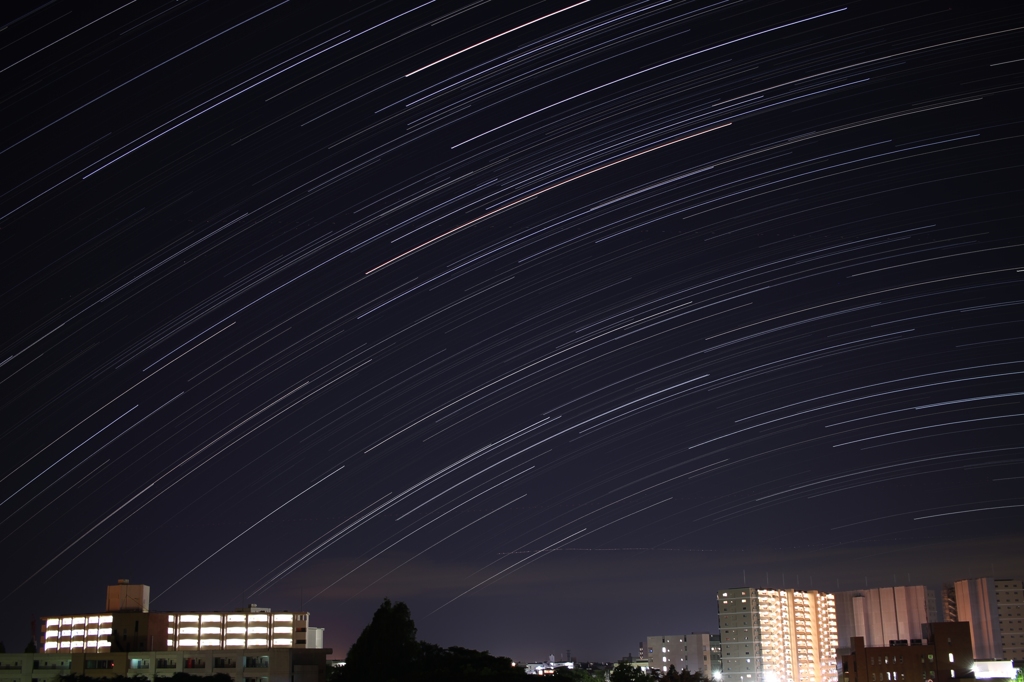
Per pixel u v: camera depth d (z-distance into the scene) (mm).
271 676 158000
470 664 134625
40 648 177375
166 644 170000
